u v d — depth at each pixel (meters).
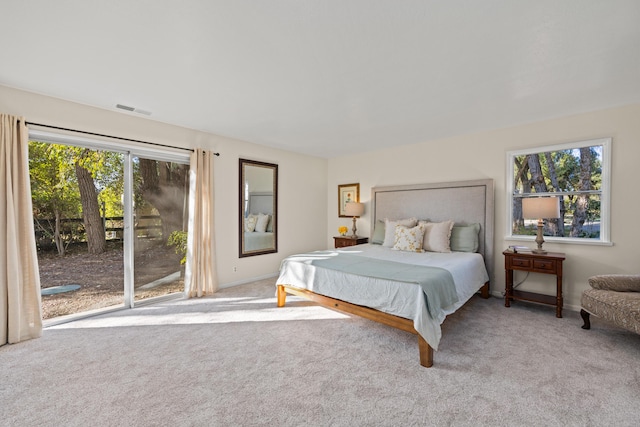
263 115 3.23
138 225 3.38
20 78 2.33
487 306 3.31
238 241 4.32
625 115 2.89
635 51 1.90
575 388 1.77
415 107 2.97
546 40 1.78
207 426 1.48
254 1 1.44
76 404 1.65
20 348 2.32
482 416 1.54
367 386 1.82
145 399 1.69
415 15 1.55
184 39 1.79
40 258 2.77
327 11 1.52
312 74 2.25
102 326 2.76
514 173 3.68
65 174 2.90
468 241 3.73
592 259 3.08
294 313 3.11
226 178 4.16
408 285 2.23
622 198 2.91
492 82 2.38
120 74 2.27
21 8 1.48
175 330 2.67
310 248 5.50
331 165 5.77
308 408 1.62
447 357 2.17
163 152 3.53
